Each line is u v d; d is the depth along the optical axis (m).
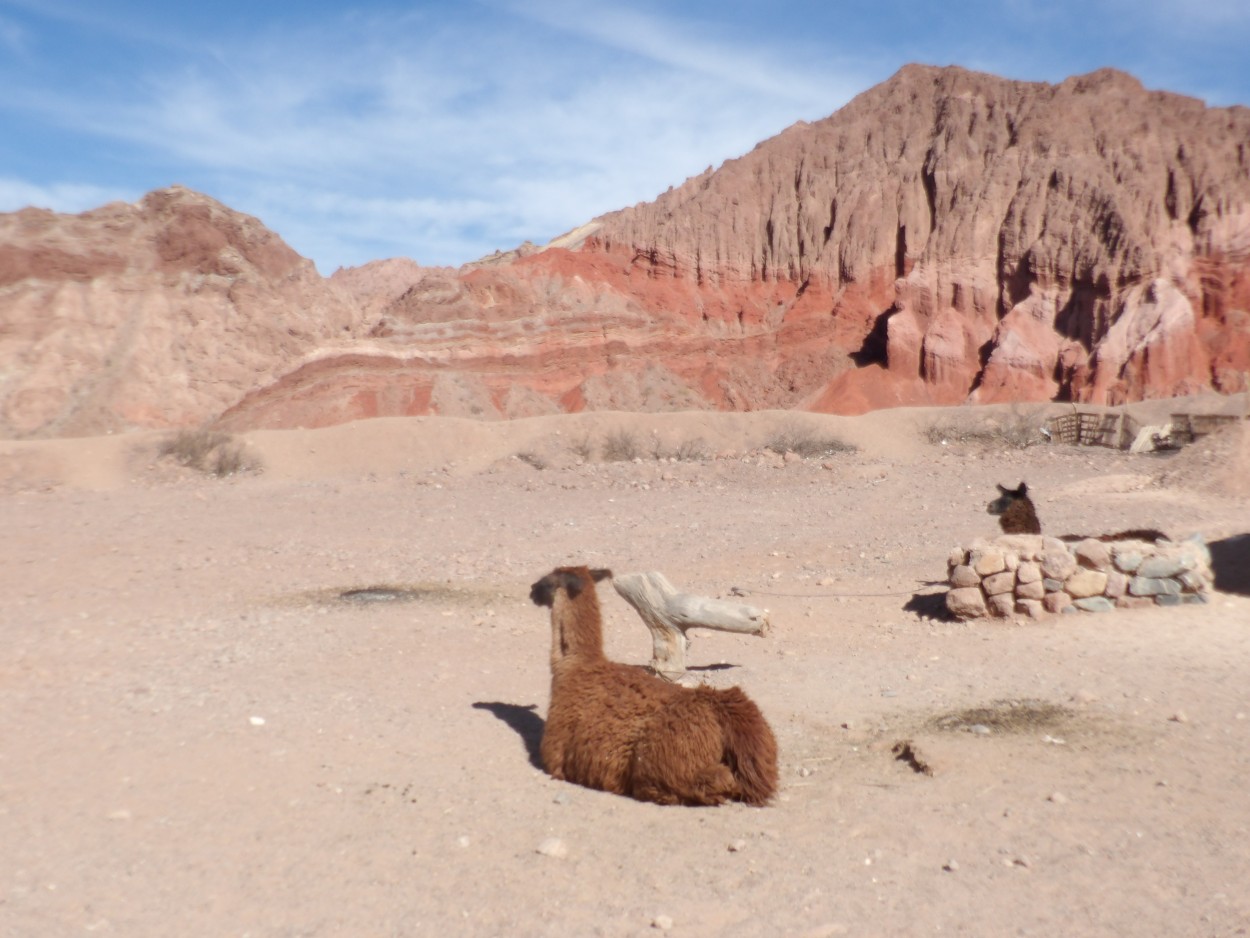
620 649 11.23
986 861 5.24
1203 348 83.00
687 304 105.50
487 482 33.53
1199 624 10.73
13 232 101.19
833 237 106.50
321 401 81.12
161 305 99.88
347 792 6.36
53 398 90.56
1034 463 34.31
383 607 13.49
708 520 23.42
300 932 4.54
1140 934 4.47
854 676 9.61
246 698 8.72
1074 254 90.75
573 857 5.32
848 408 90.19
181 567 17.11
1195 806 5.95
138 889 4.93
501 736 7.74
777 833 5.62
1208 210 88.38
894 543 18.20
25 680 9.30
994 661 9.90
